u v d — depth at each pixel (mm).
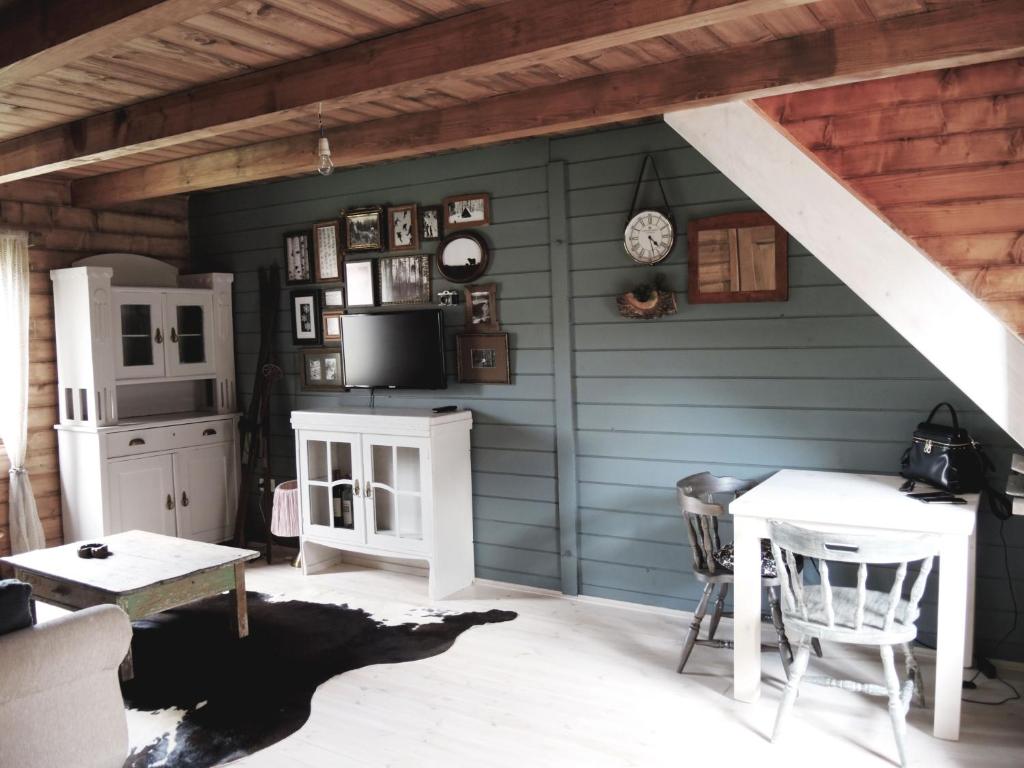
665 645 3854
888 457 3682
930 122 3217
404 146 3943
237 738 3076
